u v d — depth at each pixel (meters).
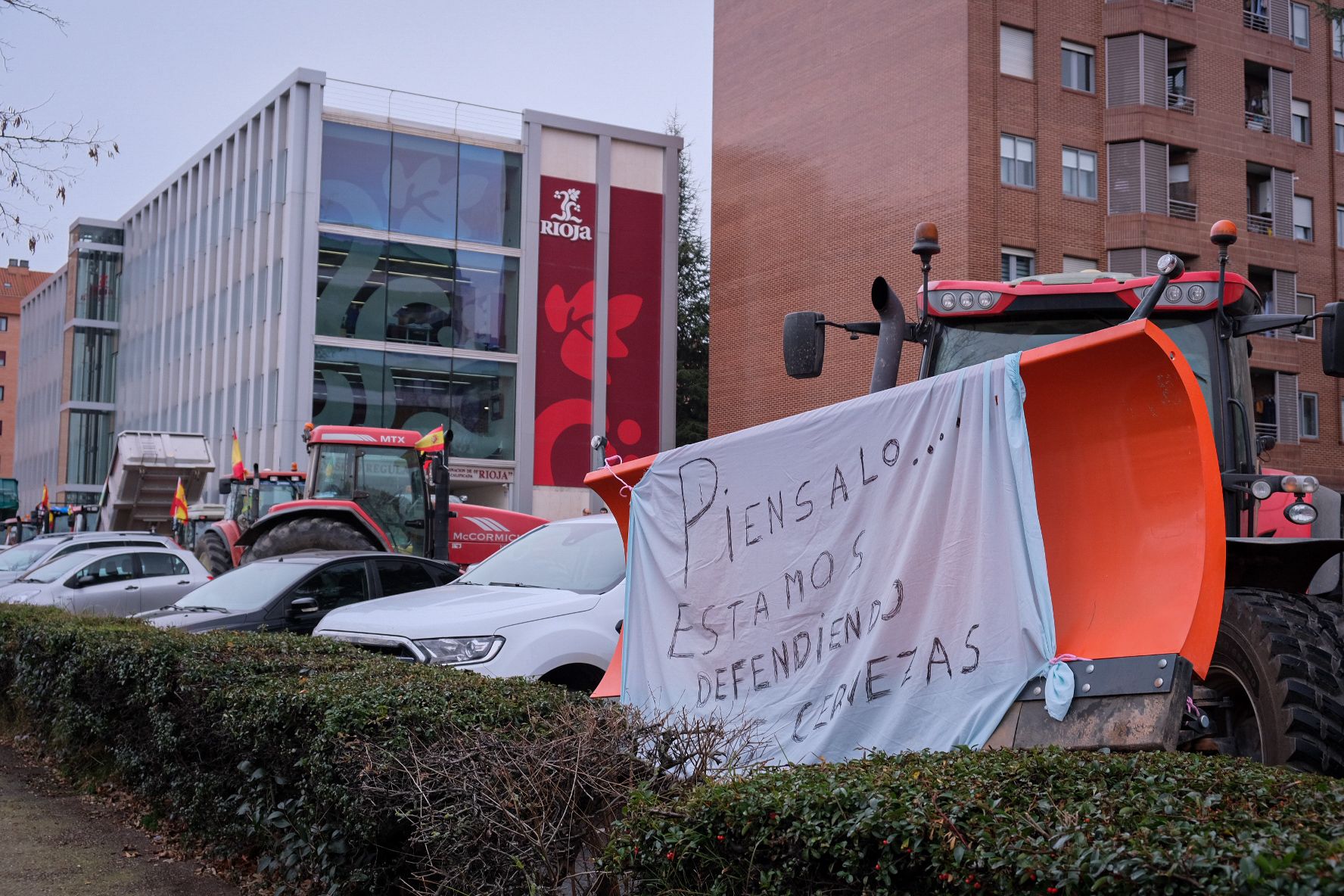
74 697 8.91
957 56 33.94
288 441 36.59
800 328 6.64
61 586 18.95
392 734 4.90
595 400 40.84
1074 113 35.38
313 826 5.32
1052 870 2.54
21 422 74.56
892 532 4.82
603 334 41.06
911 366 7.26
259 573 12.02
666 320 42.25
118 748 8.15
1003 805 2.94
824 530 5.16
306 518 17.83
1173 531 4.02
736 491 5.69
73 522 39.34
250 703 6.01
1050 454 4.34
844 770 3.49
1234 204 37.44
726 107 41.94
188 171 47.09
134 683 7.71
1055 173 34.84
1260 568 5.21
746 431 5.70
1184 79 37.03
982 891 2.69
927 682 4.54
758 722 5.15
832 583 5.07
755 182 40.44
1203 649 3.86
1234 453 5.72
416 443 19.61
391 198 38.59
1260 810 2.80
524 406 39.78
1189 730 4.30
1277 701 4.37
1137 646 3.96
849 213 36.97
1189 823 2.62
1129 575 4.10
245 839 6.32
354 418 37.62
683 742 4.55
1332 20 30.98
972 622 4.43
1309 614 4.60
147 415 50.66
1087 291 6.20
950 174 33.94
